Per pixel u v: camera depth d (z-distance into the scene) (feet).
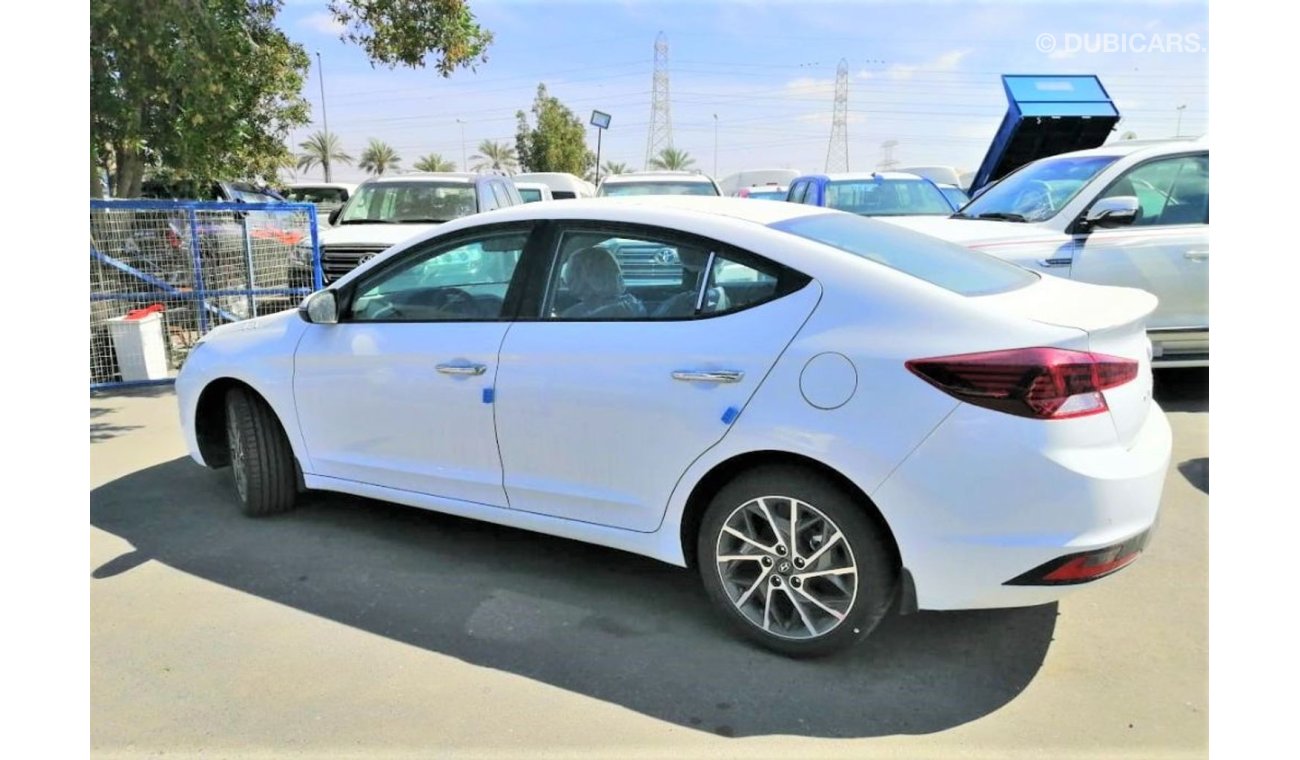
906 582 9.08
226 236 27.68
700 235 10.45
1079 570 8.58
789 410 9.35
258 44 37.78
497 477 11.73
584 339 10.84
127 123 25.34
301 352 13.50
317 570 12.59
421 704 9.27
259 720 9.01
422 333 12.30
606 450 10.69
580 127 155.74
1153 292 19.86
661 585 12.09
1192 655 9.97
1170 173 20.34
